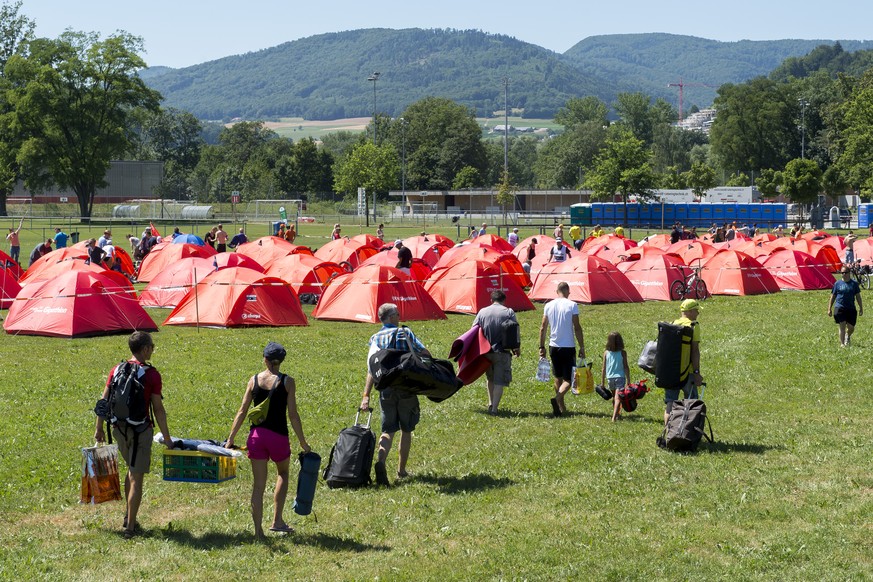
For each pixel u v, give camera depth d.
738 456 12.00
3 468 11.77
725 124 142.88
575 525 9.53
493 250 34.53
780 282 35.56
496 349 14.51
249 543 9.16
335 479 10.93
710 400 15.52
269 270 32.03
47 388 16.73
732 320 26.17
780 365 18.47
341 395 16.00
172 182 159.38
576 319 14.51
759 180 100.75
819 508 9.91
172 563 8.68
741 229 56.97
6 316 26.80
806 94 146.62
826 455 11.96
